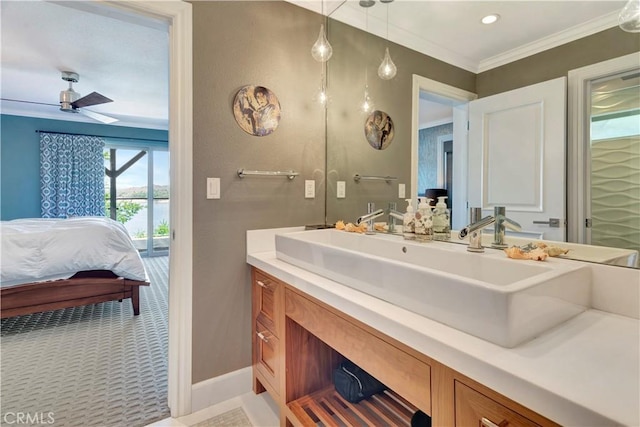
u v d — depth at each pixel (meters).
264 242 1.83
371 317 0.92
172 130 1.59
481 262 1.13
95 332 2.56
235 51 1.71
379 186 1.82
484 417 0.67
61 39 2.68
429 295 0.85
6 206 4.84
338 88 2.04
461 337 0.74
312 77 2.00
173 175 1.59
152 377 1.94
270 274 1.53
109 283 2.81
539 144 1.14
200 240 1.65
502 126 1.25
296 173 1.94
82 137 5.27
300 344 1.49
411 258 1.39
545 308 0.79
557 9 1.09
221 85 1.67
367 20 1.85
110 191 5.66
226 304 1.73
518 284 0.75
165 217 6.12
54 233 2.71
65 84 3.74
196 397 1.65
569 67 1.06
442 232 1.47
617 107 0.94
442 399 0.75
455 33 1.43
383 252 1.54
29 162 4.98
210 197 1.66
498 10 1.28
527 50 1.18
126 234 3.25
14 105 4.60
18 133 4.89
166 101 4.36
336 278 1.20
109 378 1.92
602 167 0.98
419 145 1.61
